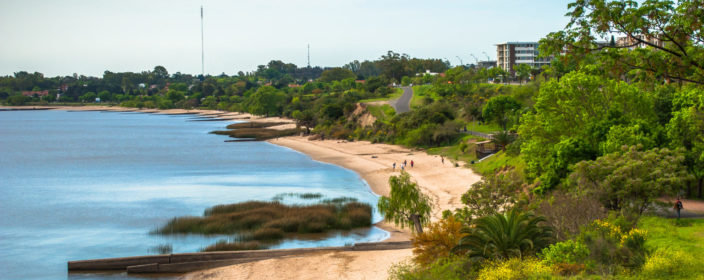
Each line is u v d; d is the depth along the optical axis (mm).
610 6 15688
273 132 185250
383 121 152750
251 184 87688
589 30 16219
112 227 59250
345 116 178750
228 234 53438
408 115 140250
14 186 89625
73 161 124250
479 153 93062
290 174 98125
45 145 165000
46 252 49969
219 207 63281
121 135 198375
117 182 92438
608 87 54750
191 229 54719
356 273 37625
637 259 25203
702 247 27172
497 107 113938
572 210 33188
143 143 165875
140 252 48875
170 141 170875
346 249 45125
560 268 25125
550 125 56688
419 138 122812
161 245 50469
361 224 56781
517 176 63438
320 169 103875
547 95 57469
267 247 48375
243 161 118250
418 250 33812
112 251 49656
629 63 16484
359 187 83875
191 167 110062
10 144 168375
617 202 39531
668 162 40031
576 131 55750
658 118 57219
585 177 41562
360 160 112500
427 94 196375
